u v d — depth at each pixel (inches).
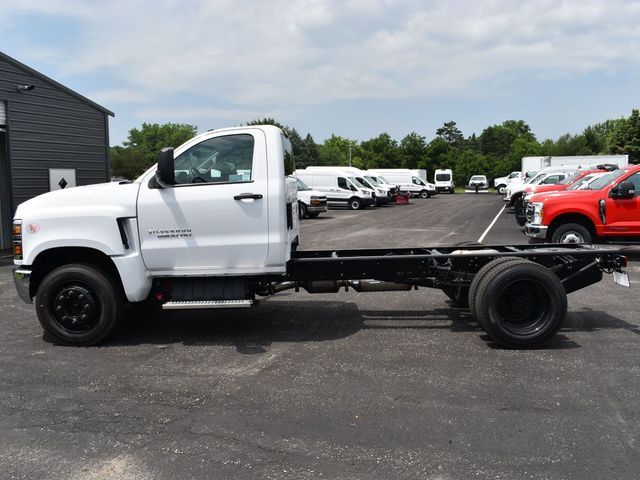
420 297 331.9
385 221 941.2
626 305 305.4
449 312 292.5
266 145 233.1
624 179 444.5
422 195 1964.8
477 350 227.9
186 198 231.6
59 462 142.4
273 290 256.1
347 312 294.8
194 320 281.7
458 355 221.6
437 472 134.6
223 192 231.3
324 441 151.1
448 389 186.1
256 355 224.7
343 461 140.4
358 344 237.6
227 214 231.5
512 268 225.8
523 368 205.8
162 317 288.7
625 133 2598.4
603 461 138.9
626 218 438.0
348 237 680.4
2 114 595.8
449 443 148.9
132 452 146.9
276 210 231.1
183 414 169.8
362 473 134.6
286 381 195.2
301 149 3801.7
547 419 162.7
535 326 227.9
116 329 249.1
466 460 140.0
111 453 146.6
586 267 249.4
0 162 616.1
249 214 231.5
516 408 170.6
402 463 139.0
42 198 239.8
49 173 653.3
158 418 167.2
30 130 627.2
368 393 183.5
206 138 235.8
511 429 156.7
